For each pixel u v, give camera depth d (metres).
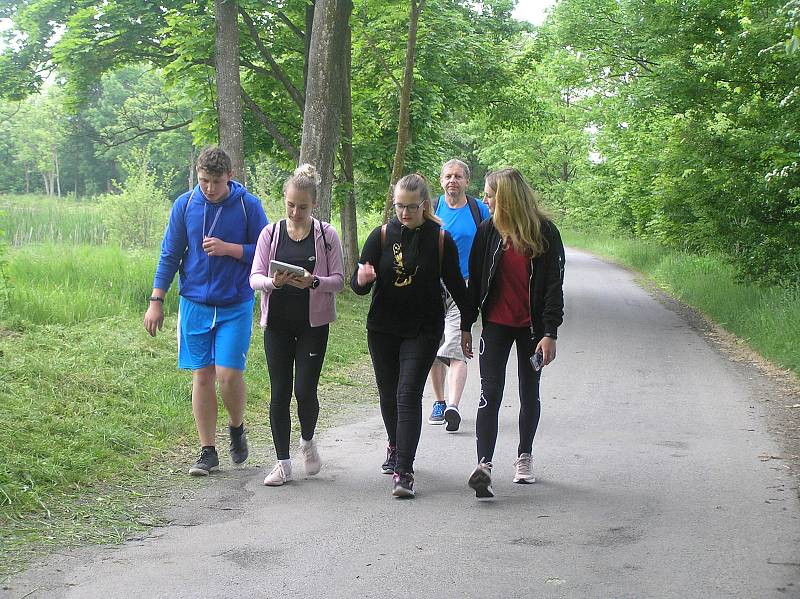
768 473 6.28
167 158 57.69
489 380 5.75
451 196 7.76
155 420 7.32
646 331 15.02
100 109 65.31
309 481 6.10
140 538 4.83
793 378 10.57
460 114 28.72
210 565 4.40
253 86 21.02
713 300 17.72
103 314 11.27
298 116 21.06
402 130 16.55
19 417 6.59
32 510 5.18
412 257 5.80
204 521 5.16
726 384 10.14
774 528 5.02
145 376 8.52
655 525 5.08
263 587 4.11
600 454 6.87
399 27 20.22
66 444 6.29
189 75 18.45
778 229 17.50
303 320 5.93
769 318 13.50
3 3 20.98
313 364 6.01
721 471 6.34
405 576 4.25
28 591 4.01
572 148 55.28
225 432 7.41
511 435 7.58
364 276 5.79
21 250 16.59
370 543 4.76
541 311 5.76
